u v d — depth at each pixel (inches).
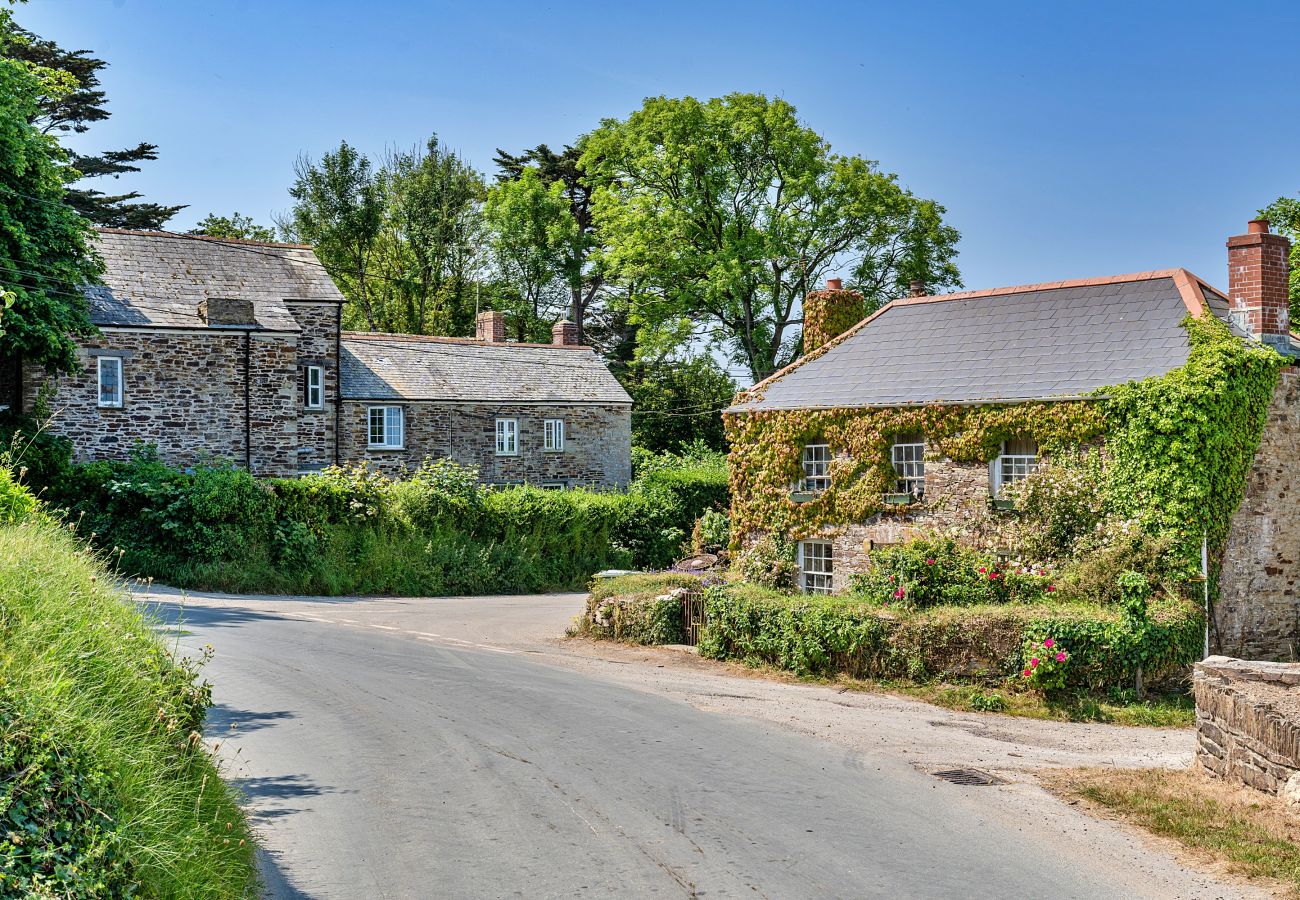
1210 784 462.3
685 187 1891.0
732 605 814.5
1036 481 836.0
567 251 2397.9
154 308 1337.4
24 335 1029.2
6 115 967.0
